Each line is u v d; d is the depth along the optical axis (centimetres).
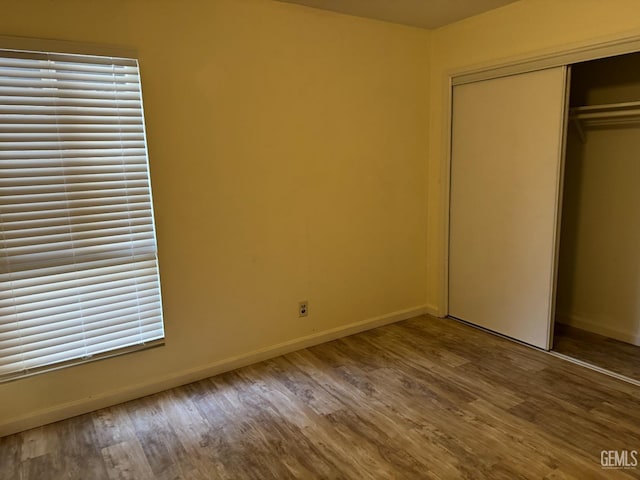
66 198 229
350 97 320
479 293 350
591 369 283
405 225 367
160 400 260
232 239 284
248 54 273
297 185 305
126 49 234
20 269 223
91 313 243
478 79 323
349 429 228
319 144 311
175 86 252
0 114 210
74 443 221
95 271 242
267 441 220
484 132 327
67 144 227
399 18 320
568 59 269
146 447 217
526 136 300
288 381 279
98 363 249
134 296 255
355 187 333
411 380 276
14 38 208
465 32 328
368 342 335
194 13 252
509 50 301
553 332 312
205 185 270
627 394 253
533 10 284
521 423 228
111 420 240
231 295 289
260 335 306
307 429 229
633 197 307
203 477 196
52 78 219
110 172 239
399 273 371
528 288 313
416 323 371
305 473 197
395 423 232
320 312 332
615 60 308
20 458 211
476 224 343
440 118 356
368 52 323
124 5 232
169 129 253
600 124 318
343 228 333
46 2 214
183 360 276
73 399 245
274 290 307
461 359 302
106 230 242
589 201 333
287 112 293
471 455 206
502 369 286
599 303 336
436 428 227
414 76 350
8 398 229
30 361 231
